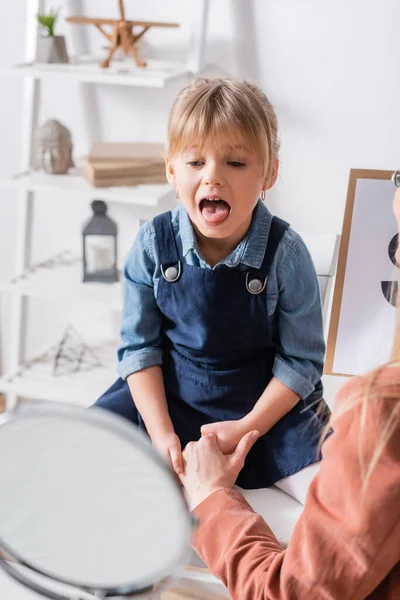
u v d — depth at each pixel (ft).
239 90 3.73
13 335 7.02
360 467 2.14
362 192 4.67
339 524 2.21
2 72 5.68
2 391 6.41
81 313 7.16
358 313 4.77
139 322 4.21
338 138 5.94
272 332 4.16
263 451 3.95
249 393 4.11
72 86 6.45
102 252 6.21
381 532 2.11
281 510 3.69
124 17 5.74
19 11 6.34
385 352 4.68
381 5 5.50
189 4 5.95
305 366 4.08
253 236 3.94
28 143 6.36
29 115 6.29
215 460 3.42
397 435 2.09
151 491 1.60
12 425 1.58
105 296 6.09
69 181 5.98
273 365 4.18
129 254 4.22
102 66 5.72
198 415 4.13
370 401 2.12
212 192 3.61
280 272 3.97
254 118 3.62
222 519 2.81
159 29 6.09
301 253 4.04
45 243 7.07
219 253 4.01
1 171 6.95
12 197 6.97
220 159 3.60
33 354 7.43
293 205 6.23
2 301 7.31
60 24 6.27
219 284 3.95
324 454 2.30
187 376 4.15
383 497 2.09
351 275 4.74
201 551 2.78
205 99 3.62
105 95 6.41
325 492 2.27
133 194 5.71
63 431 1.58
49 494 1.67
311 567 2.23
